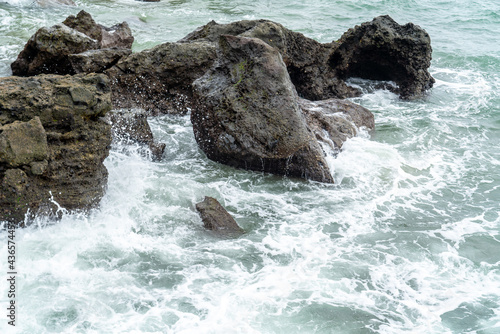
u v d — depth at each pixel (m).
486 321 5.25
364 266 6.12
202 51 10.59
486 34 18.69
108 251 6.14
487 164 9.29
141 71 10.37
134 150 8.55
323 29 18.14
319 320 5.19
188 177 8.11
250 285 5.67
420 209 7.61
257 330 5.00
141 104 10.38
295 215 7.25
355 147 9.41
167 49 10.48
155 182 7.66
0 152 5.83
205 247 6.36
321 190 8.04
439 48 16.73
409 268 6.13
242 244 6.46
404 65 12.53
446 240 6.79
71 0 20.11
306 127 8.37
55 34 10.42
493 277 6.02
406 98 12.59
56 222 6.44
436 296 5.64
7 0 18.89
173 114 10.48
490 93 13.12
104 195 7.05
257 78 8.20
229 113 8.24
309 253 6.33
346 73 12.84
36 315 5.04
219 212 6.93
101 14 18.66
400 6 22.69
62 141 6.54
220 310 5.25
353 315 5.29
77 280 5.61
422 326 5.18
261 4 22.27
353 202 7.70
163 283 5.64
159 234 6.56
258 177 8.32
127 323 5.01
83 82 6.83
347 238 6.72
